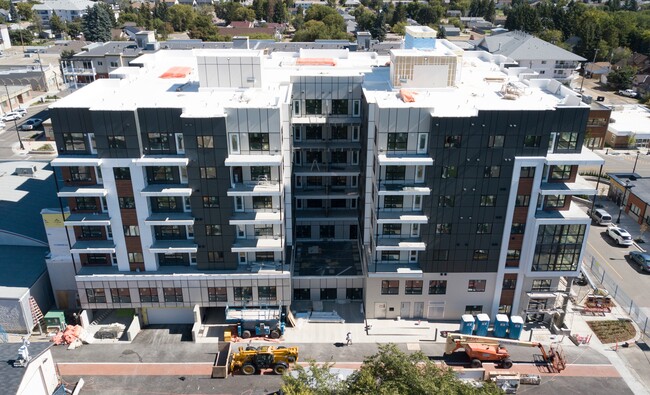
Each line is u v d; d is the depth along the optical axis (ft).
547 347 215.10
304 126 248.32
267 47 512.63
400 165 205.16
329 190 255.70
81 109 193.88
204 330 224.74
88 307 219.20
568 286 221.46
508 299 225.56
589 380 198.18
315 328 226.17
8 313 217.77
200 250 213.46
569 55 566.36
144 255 213.25
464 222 209.46
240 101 210.59
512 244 213.66
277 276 214.48
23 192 280.10
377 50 522.06
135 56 492.54
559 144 201.87
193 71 266.98
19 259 240.32
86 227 214.07
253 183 207.62
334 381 161.38
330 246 261.03
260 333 218.18
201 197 203.82
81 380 192.85
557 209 213.25
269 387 195.62
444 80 232.32
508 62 305.53
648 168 393.29
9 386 164.55
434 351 213.66
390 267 220.23
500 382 191.31
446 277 220.64
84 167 201.46
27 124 470.39
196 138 193.98
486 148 196.85
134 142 194.18
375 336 221.66
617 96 586.86
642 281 260.42
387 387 144.87
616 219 321.52
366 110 218.59
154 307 220.84
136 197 203.10
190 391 193.26
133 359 208.54
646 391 193.06
